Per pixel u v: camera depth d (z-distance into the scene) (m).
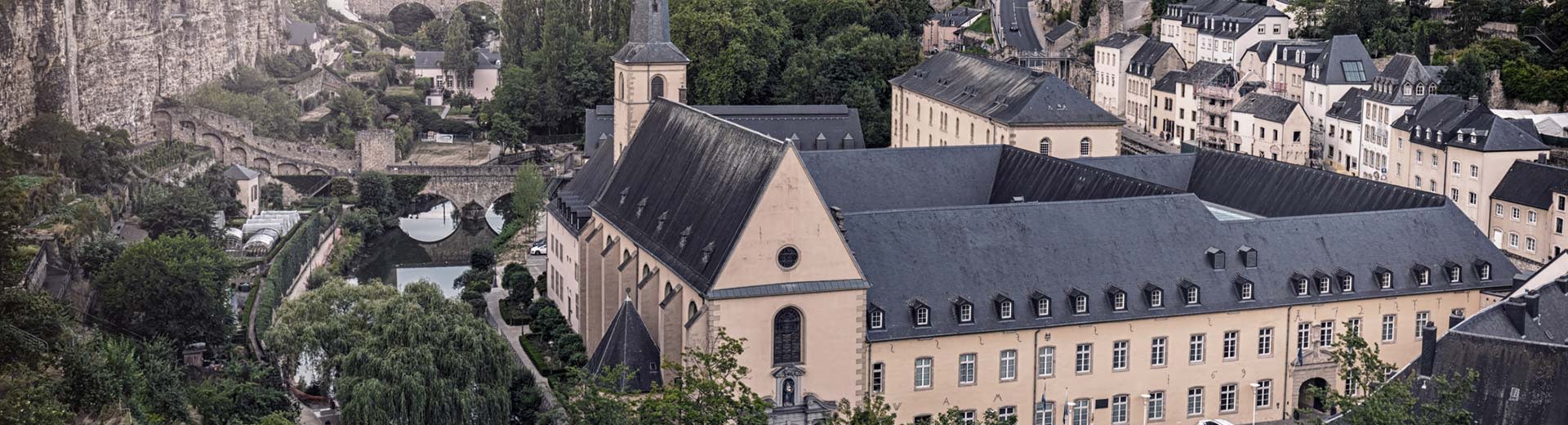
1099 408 180.75
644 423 145.25
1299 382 187.38
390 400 167.25
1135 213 186.62
